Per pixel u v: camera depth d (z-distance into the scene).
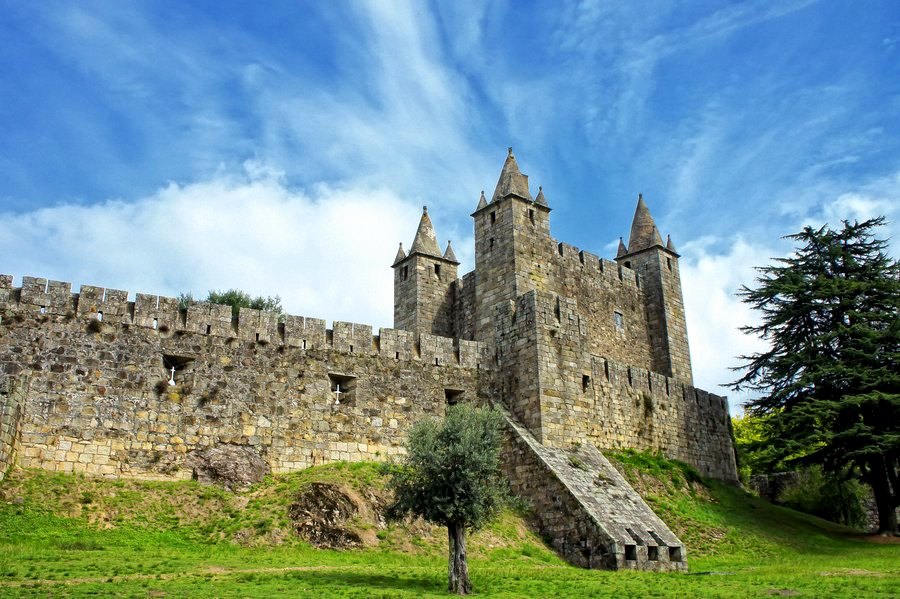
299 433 39.31
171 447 36.12
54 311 35.53
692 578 30.31
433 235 56.84
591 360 48.53
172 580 24.41
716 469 56.72
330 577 26.38
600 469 42.31
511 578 28.78
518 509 38.94
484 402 45.12
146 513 32.56
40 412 33.91
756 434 83.25
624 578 29.88
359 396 41.62
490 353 46.53
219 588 23.33
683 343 59.94
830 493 57.69
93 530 30.61
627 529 36.44
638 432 50.75
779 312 52.59
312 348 41.09
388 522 33.59
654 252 60.66
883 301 49.59
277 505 34.12
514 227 48.78
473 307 52.94
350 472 37.94
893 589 26.42
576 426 44.25
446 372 44.84
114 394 35.59
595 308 55.25
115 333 36.47
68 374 34.94
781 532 47.16
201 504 34.06
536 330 44.50
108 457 34.66
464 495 27.55
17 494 30.97
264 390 39.12
